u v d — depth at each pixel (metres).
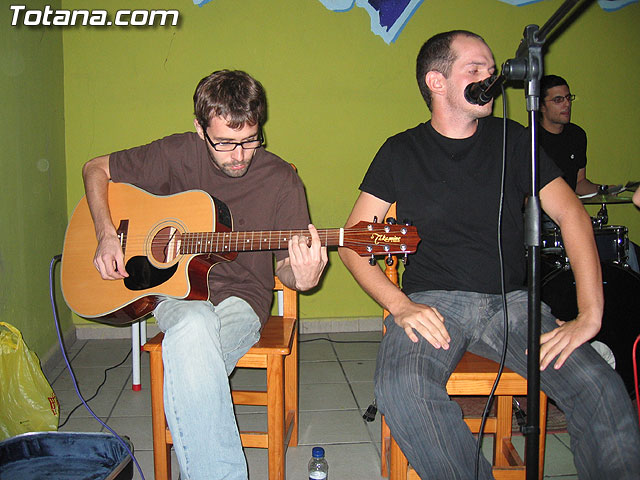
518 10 3.04
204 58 2.99
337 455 1.85
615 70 3.14
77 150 2.98
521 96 3.07
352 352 2.87
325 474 1.65
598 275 1.37
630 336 1.97
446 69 1.45
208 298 1.63
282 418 1.55
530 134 1.06
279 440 1.55
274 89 3.04
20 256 2.31
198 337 1.36
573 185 3.01
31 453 1.65
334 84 3.05
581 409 1.24
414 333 1.36
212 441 1.34
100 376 2.55
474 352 1.50
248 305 1.59
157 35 2.96
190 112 3.00
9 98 2.24
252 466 1.79
